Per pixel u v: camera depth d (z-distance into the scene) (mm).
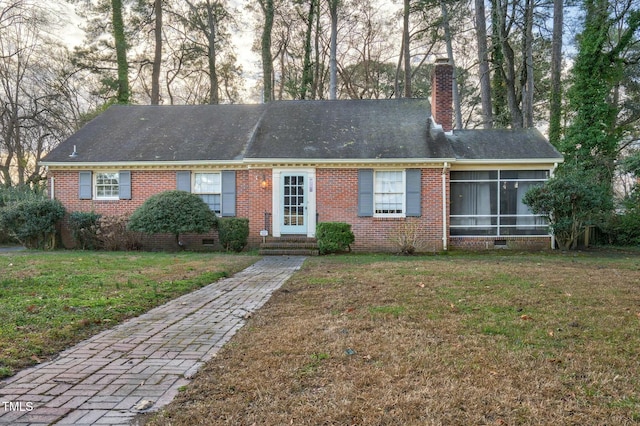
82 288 6848
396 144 14562
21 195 17328
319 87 31078
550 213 13586
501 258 11516
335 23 25969
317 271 8984
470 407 2795
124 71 22578
